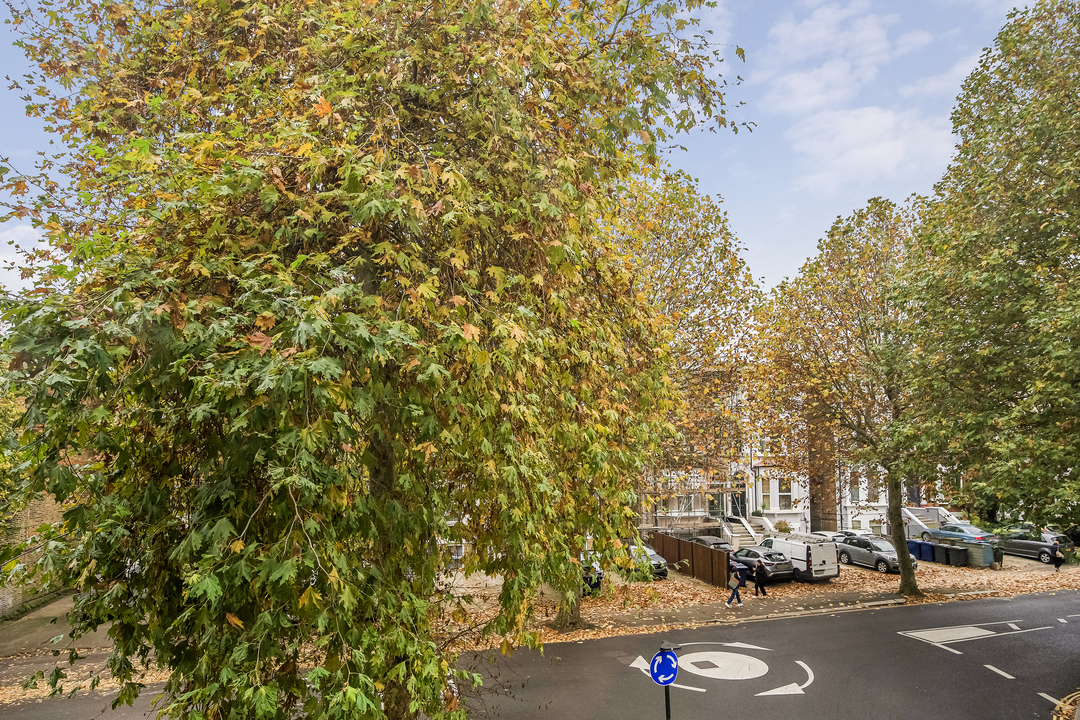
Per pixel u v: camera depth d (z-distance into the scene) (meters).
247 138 5.21
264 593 3.72
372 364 4.23
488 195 5.33
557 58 6.35
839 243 19.91
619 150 7.14
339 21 5.76
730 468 20.33
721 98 6.76
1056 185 11.70
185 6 6.76
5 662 13.48
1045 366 10.54
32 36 6.79
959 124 14.78
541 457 5.23
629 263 8.55
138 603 4.17
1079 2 12.41
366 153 5.18
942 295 13.52
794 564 23.27
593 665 12.82
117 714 10.47
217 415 3.85
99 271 3.83
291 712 3.91
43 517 19.05
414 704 3.96
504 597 5.02
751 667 12.80
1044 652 13.90
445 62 5.92
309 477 3.39
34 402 3.10
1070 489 10.07
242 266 4.18
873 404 19.97
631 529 7.07
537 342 5.19
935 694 11.33
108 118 5.80
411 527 4.72
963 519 32.22
